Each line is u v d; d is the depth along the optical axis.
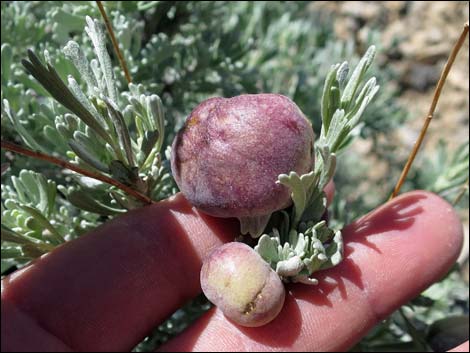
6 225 0.10
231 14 0.17
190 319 0.13
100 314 0.09
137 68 0.12
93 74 0.08
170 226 0.09
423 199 0.10
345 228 0.10
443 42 0.24
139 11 0.14
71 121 0.08
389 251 0.10
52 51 0.12
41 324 0.08
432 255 0.10
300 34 0.18
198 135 0.08
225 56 0.14
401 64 0.24
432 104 0.09
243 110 0.08
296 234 0.08
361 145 0.23
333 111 0.08
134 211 0.09
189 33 0.15
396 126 0.18
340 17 0.25
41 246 0.09
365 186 0.21
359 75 0.08
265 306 0.08
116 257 0.09
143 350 0.13
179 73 0.14
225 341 0.09
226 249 0.08
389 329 0.13
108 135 0.08
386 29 0.25
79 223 0.10
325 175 0.08
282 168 0.08
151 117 0.09
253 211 0.08
